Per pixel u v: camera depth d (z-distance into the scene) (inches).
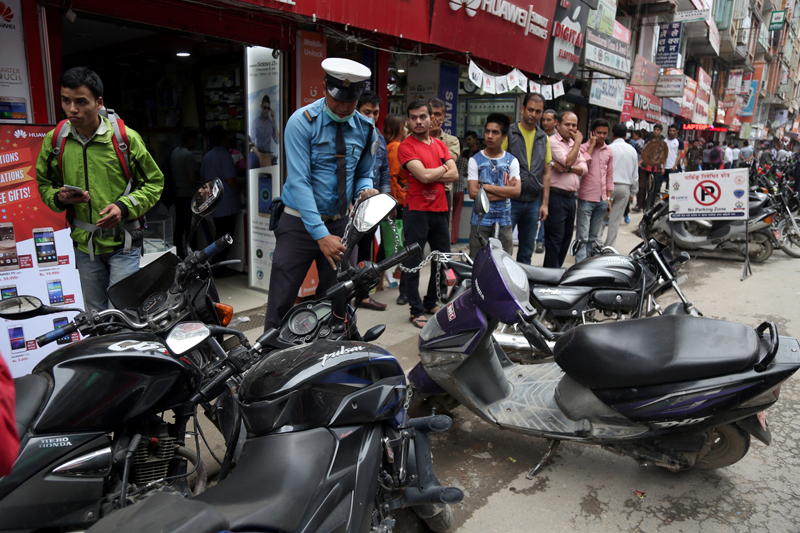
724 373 94.1
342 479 69.3
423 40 227.9
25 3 133.3
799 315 221.8
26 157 123.8
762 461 123.9
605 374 100.6
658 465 107.0
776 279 280.4
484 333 111.0
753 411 96.7
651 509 106.4
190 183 259.4
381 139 199.6
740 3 1005.2
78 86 114.1
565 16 328.2
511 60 289.7
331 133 119.0
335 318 88.4
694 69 884.6
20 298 83.3
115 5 150.6
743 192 276.8
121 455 76.0
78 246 128.0
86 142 121.0
